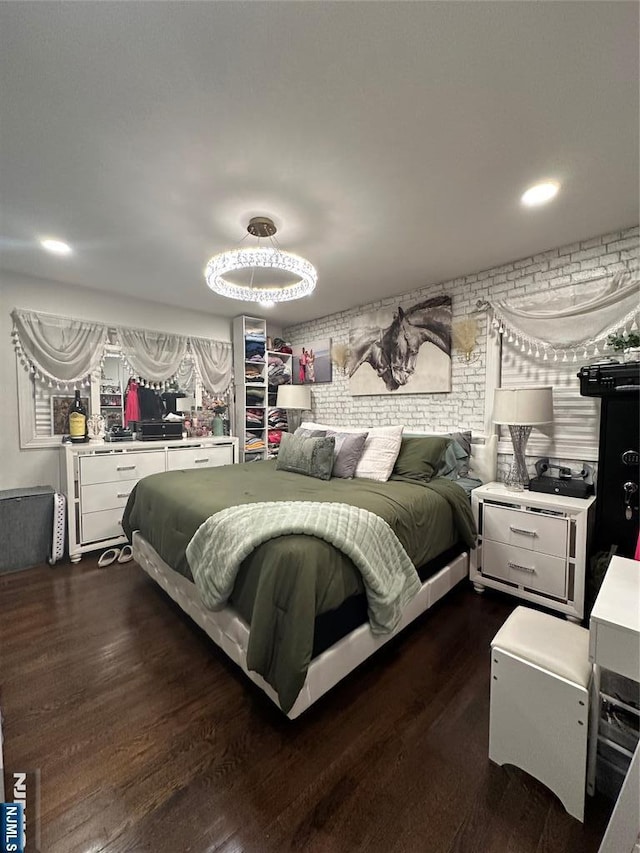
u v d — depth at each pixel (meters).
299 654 1.27
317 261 2.70
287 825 1.07
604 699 1.15
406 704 1.52
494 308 2.80
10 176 1.71
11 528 2.77
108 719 1.44
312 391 4.50
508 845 1.02
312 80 1.21
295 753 1.29
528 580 2.22
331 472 2.66
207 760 1.27
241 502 1.92
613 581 1.22
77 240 2.35
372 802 1.13
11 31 1.05
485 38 1.08
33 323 3.00
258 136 1.47
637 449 2.04
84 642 1.92
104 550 3.19
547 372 2.59
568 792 1.10
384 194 1.87
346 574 1.49
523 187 1.81
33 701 1.52
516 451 2.49
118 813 1.09
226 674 1.69
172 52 1.12
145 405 3.67
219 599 1.55
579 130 1.44
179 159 1.60
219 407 4.20
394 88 1.24
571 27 1.04
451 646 1.89
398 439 2.73
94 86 1.23
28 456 3.06
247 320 4.27
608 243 2.29
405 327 3.44
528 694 1.17
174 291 3.39
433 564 2.19
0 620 2.12
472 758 1.28
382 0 0.97
